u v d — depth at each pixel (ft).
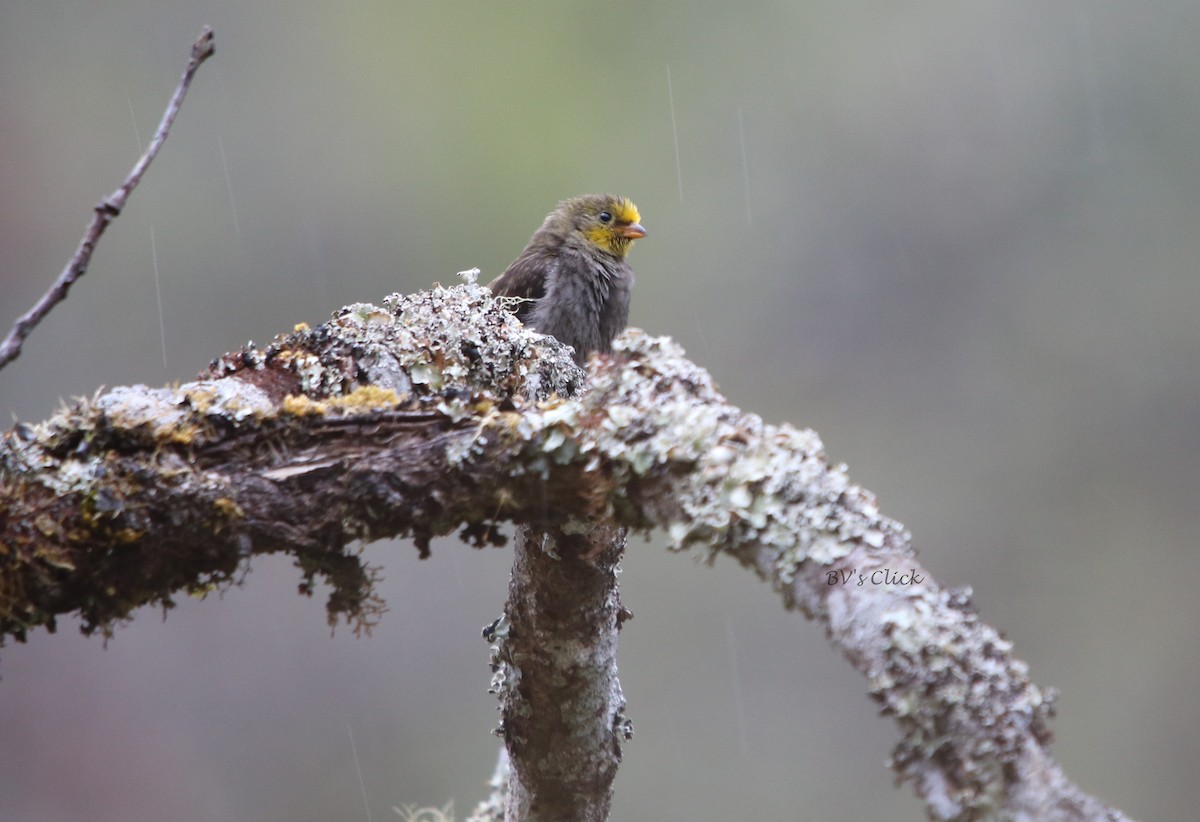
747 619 40.11
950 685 8.38
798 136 46.80
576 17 46.65
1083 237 45.80
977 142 46.57
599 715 14.19
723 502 9.86
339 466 10.69
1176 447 44.19
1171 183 45.73
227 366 11.80
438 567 41.04
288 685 40.06
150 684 39.75
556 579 12.94
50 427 10.37
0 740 38.32
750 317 45.03
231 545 10.47
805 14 47.37
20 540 9.92
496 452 10.77
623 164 45.60
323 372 12.00
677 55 47.16
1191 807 40.09
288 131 45.93
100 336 43.52
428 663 40.27
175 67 46.57
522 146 45.03
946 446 44.29
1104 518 43.52
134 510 10.15
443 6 46.39
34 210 45.01
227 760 39.17
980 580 43.04
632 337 11.14
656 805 38.06
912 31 47.44
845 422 44.68
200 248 44.52
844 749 38.63
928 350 45.03
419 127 45.44
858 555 9.30
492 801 17.62
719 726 38.99
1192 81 45.83
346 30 46.57
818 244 45.96
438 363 12.61
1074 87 46.65
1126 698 41.60
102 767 38.96
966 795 8.09
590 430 10.68
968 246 46.03
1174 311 44.09
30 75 46.09
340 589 10.89
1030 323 45.16
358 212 45.01
